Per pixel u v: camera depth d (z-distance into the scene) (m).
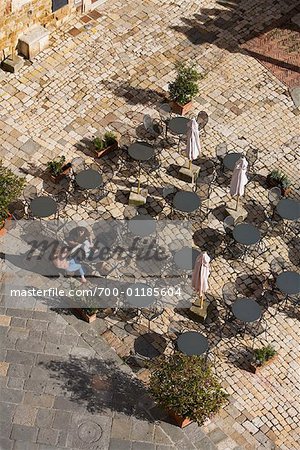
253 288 26.67
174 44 33.03
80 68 31.84
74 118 30.44
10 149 29.34
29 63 31.70
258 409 24.27
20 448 23.03
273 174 28.86
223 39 33.41
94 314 25.45
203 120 30.22
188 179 29.02
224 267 27.08
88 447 23.19
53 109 30.58
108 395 24.19
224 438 23.62
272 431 23.89
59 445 23.17
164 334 25.50
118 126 30.39
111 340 25.28
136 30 33.31
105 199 28.41
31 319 25.48
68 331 25.36
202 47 33.06
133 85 31.59
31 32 31.53
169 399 22.48
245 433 23.78
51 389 24.14
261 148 30.27
